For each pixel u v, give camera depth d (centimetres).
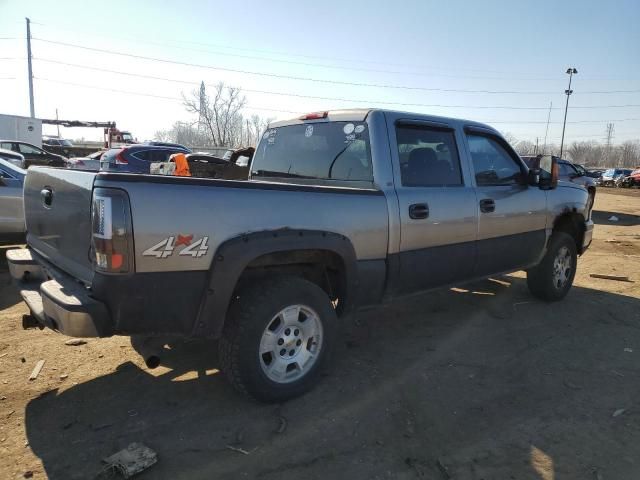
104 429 301
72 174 300
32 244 385
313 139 443
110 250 262
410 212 390
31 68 4138
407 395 351
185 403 334
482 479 262
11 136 3059
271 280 327
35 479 254
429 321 512
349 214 352
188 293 287
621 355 434
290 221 320
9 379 361
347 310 370
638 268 805
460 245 440
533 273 575
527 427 313
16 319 484
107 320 270
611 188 4328
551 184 519
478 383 373
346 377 378
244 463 271
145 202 268
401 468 271
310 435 299
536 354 431
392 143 396
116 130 3975
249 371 313
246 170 730
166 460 272
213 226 289
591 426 317
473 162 464
